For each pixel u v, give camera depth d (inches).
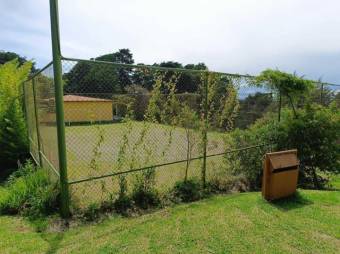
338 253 100.5
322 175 255.8
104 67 138.9
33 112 216.5
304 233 116.0
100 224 126.7
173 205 153.1
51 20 116.6
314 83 245.8
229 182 194.1
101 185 148.5
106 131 144.9
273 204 152.0
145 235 114.4
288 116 234.4
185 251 101.2
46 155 169.6
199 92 178.4
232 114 202.5
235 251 101.3
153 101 158.6
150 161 161.0
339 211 141.9
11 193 146.6
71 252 100.7
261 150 216.8
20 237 113.2
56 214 133.4
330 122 229.6
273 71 225.3
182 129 173.5
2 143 252.5
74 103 132.8
